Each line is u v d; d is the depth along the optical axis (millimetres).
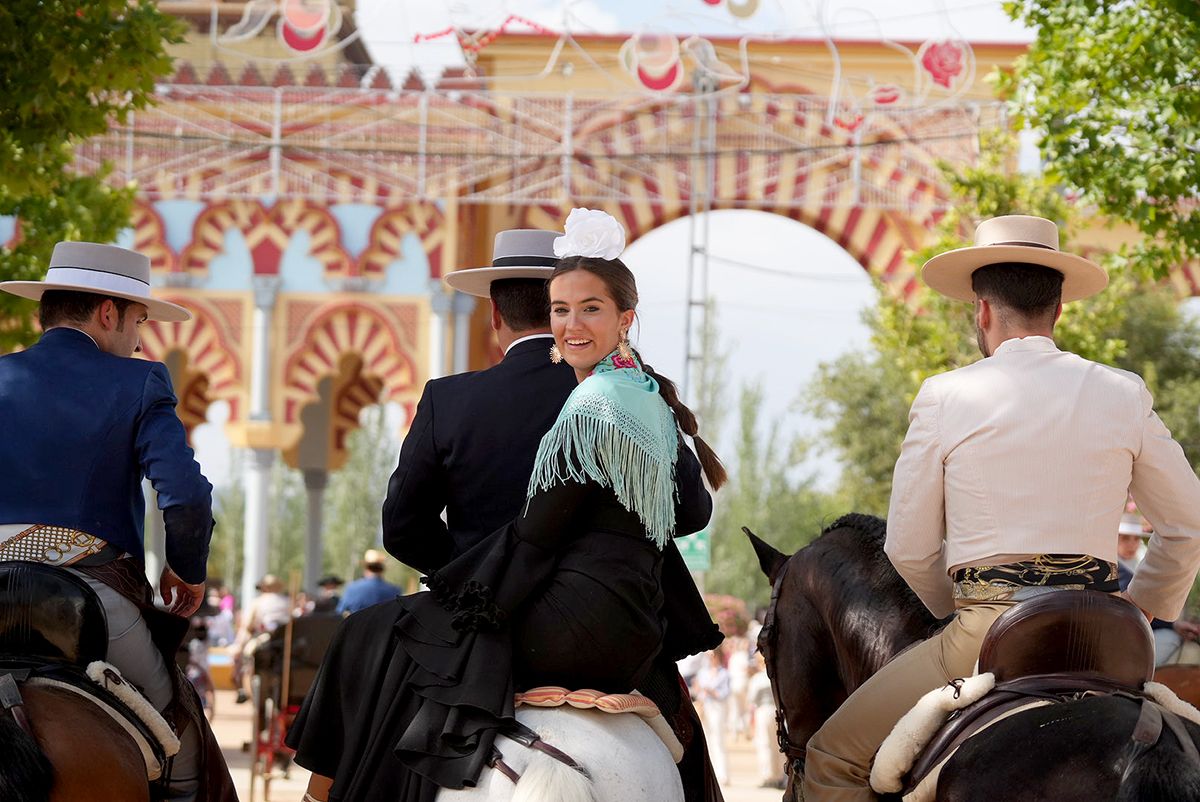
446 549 5121
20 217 15516
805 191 30000
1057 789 3791
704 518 4867
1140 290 31781
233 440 29203
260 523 28953
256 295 29266
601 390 4438
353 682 4828
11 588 4961
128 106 11797
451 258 29328
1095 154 12320
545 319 5215
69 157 15477
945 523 4930
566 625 4398
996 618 4535
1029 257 4961
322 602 18359
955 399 4801
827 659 5797
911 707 4867
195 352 29312
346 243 29406
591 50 29500
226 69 28484
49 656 4969
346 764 4680
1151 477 4773
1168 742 3705
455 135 28812
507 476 4875
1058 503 4652
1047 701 4191
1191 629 9086
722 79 27062
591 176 29562
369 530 61500
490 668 4363
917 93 27875
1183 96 11758
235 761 20484
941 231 23094
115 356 5582
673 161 29844
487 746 4227
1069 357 4816
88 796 4551
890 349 24578
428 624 4543
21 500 5320
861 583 5629
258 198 29156
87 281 5648
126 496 5477
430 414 4980
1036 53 12523
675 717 4891
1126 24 11836
